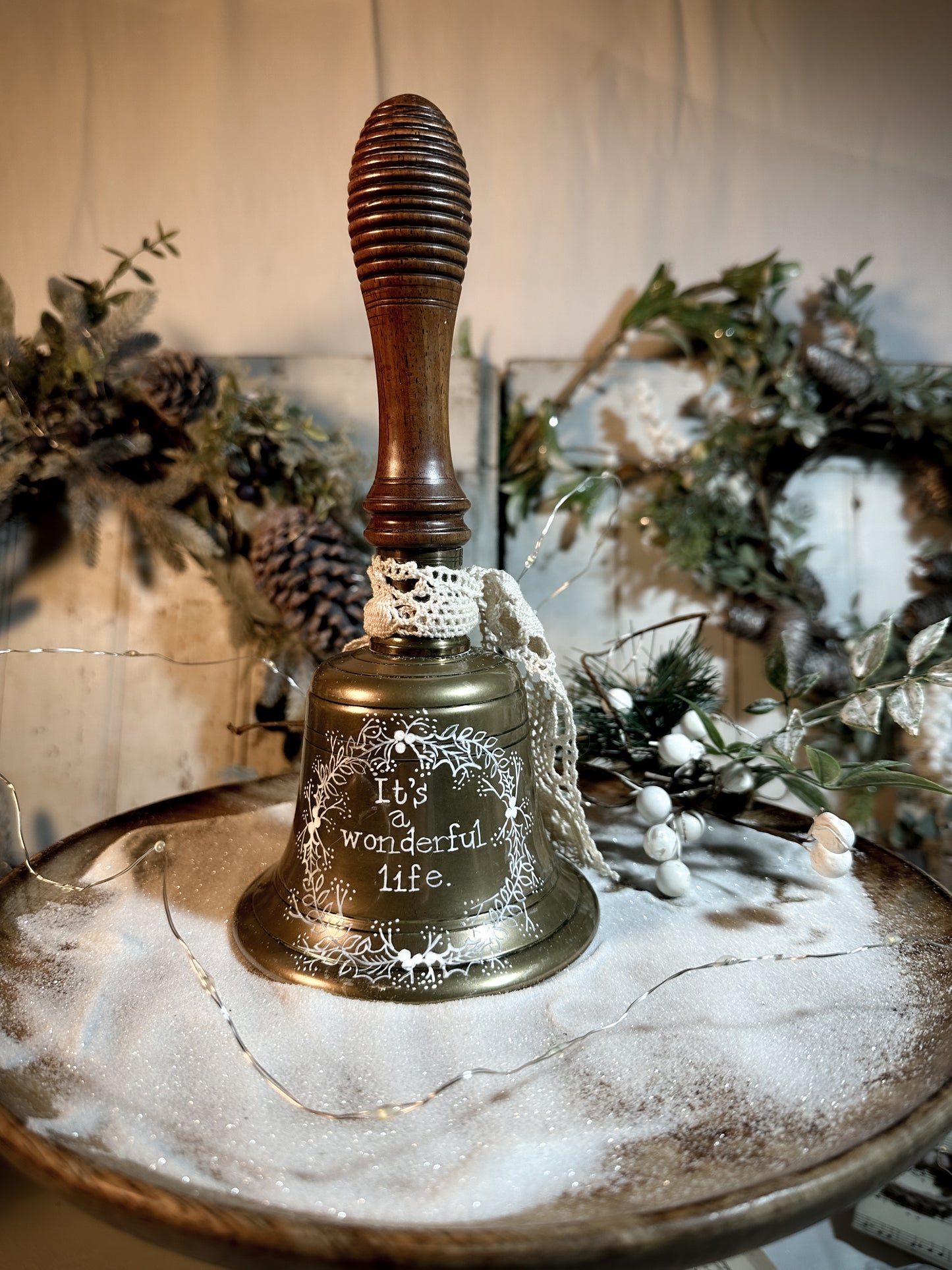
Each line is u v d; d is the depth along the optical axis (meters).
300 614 0.49
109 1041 0.27
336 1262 0.19
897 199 0.54
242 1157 0.23
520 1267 0.19
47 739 0.54
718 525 0.51
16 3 0.54
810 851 0.38
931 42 0.53
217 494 0.52
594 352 0.55
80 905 0.35
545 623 0.54
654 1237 0.19
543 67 0.54
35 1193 0.46
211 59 0.54
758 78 0.53
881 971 0.31
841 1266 0.44
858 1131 0.23
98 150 0.55
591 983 0.30
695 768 0.41
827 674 0.50
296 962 0.30
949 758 0.49
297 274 0.55
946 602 0.50
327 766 0.31
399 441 0.30
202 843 0.40
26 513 0.54
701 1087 0.25
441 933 0.29
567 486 0.52
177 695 0.54
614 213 0.54
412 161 0.27
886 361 0.54
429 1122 0.24
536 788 0.36
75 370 0.50
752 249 0.54
